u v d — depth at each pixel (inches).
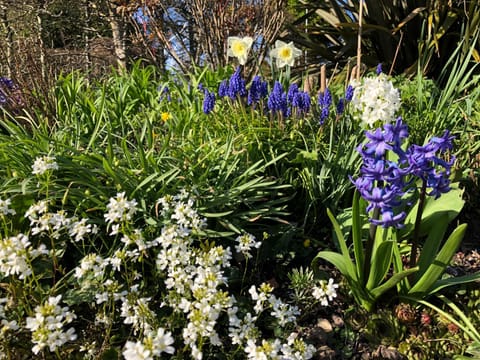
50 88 40.4
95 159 25.7
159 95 43.4
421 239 26.6
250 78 59.0
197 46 72.0
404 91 46.3
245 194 26.3
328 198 28.0
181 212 19.1
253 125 32.7
